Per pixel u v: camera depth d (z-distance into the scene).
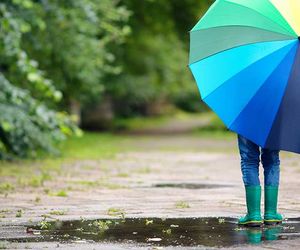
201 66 9.70
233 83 9.52
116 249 8.17
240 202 13.06
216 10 9.78
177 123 71.25
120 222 10.40
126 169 21.56
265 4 9.57
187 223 10.27
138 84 56.59
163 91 66.75
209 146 35.38
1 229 9.73
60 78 34.03
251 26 9.49
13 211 11.80
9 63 26.70
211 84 9.62
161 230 9.59
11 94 23.34
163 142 39.44
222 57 9.59
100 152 29.80
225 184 16.84
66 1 28.31
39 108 24.17
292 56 9.38
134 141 40.38
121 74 54.88
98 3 34.03
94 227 9.89
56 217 11.01
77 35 31.02
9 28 23.28
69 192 14.98
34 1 26.70
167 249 8.14
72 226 10.00
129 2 50.53
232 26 9.59
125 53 54.28
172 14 53.78
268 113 9.46
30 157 25.17
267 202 10.16
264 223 10.16
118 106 71.94
